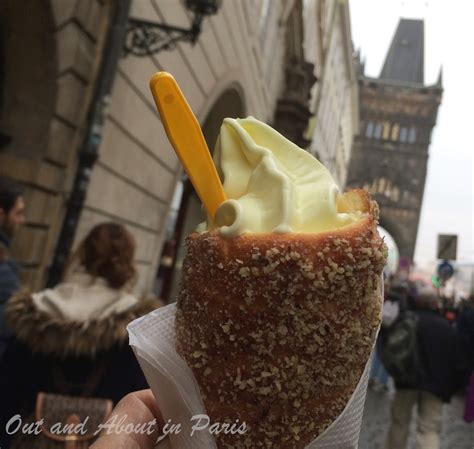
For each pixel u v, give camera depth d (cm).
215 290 103
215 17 789
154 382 115
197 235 111
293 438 106
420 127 5178
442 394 455
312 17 1978
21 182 444
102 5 512
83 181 461
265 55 1281
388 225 5106
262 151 118
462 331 594
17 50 442
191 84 759
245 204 109
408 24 6375
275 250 100
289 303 100
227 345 103
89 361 193
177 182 778
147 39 516
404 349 462
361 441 549
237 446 107
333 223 109
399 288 936
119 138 566
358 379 110
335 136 3453
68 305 195
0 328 233
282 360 102
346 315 103
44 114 452
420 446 458
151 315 122
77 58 475
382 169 5138
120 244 211
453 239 1377
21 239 442
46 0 414
